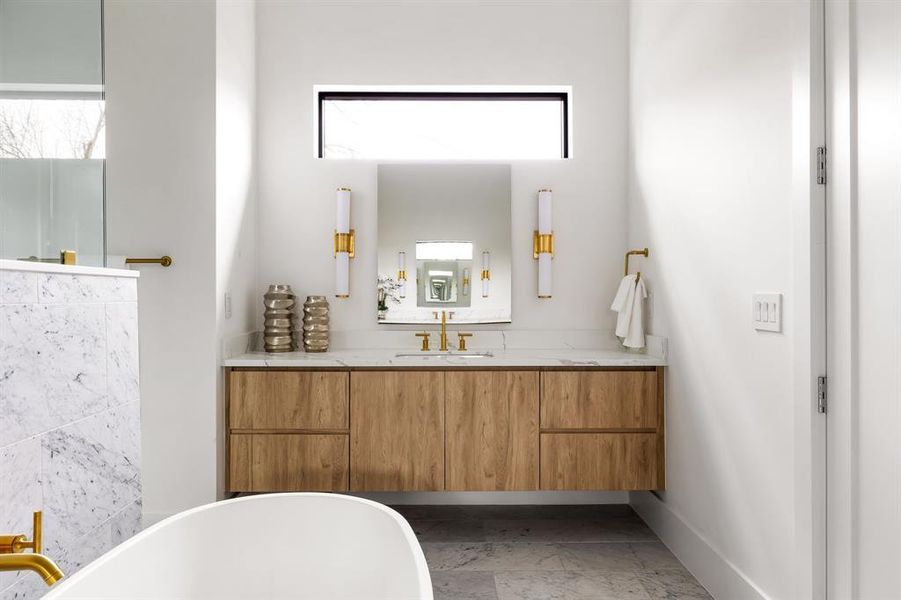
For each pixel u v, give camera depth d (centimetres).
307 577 179
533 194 329
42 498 115
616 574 238
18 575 112
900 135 134
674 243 260
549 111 340
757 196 190
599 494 322
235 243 289
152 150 265
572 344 325
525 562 249
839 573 155
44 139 131
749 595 193
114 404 143
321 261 324
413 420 271
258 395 270
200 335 264
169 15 265
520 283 328
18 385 109
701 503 233
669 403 268
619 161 327
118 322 145
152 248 264
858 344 148
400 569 164
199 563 166
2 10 119
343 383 271
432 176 327
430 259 325
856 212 149
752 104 193
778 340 178
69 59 140
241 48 299
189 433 264
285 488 269
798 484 166
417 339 324
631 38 319
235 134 289
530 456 271
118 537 144
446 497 320
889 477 138
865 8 145
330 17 326
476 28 327
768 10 184
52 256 133
